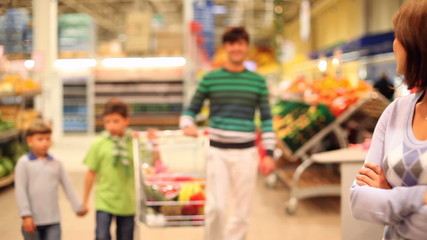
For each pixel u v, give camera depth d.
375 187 1.52
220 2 16.83
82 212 3.44
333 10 17.09
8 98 8.29
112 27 22.92
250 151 3.72
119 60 13.09
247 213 3.77
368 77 9.92
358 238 3.27
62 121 13.13
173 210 3.26
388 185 1.53
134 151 3.33
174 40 12.66
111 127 3.47
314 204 5.96
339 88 5.77
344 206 3.40
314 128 5.75
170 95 13.37
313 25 20.30
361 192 1.52
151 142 3.64
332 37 17.36
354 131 6.31
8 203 5.74
